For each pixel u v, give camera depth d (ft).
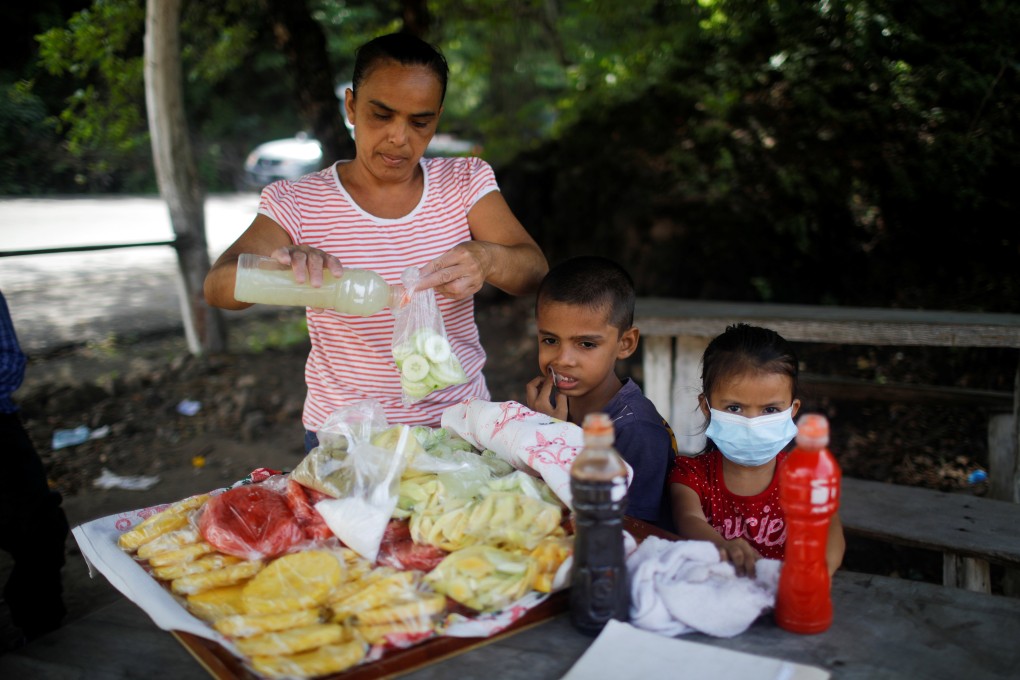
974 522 9.23
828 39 19.08
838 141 18.47
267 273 5.68
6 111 30.01
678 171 20.74
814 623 4.87
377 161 6.56
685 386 13.53
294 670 4.36
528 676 4.55
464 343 7.41
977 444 15.01
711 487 6.63
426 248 7.02
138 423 18.01
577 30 25.85
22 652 4.99
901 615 5.10
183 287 21.97
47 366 21.93
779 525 6.53
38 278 32.94
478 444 6.46
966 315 12.49
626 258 21.31
